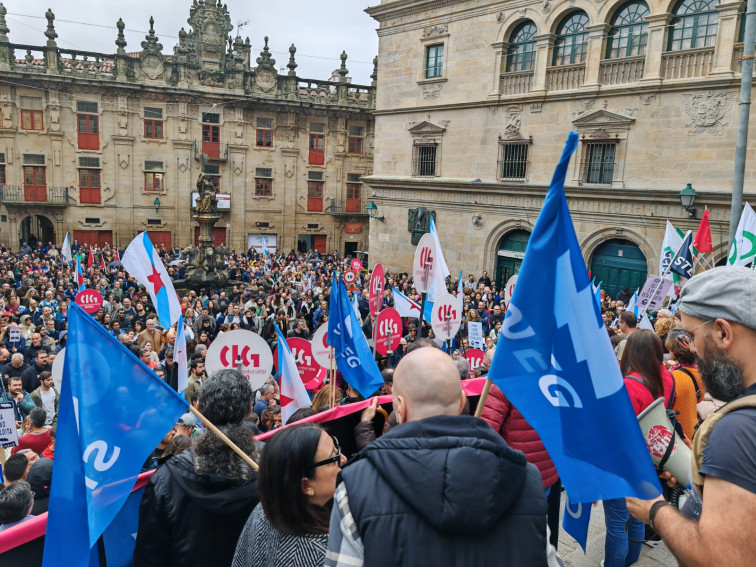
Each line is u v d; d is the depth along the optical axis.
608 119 22.22
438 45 28.12
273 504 2.28
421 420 1.78
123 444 2.89
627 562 4.18
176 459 3.00
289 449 2.26
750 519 1.54
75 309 2.82
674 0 20.42
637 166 21.73
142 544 2.89
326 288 21.30
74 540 2.70
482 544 1.63
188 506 2.86
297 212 45.09
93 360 2.85
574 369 2.42
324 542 2.27
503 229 25.92
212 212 25.39
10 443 6.00
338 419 5.12
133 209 40.09
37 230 39.34
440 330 9.63
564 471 2.34
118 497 2.85
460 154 27.42
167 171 40.72
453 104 27.25
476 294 20.42
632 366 3.75
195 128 41.06
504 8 25.06
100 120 38.53
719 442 1.66
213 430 2.93
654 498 2.16
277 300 18.31
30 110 36.91
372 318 10.94
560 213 2.47
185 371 8.04
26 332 13.09
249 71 42.25
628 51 21.98
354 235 47.47
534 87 24.42
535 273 2.47
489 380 2.44
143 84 38.94
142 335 12.94
